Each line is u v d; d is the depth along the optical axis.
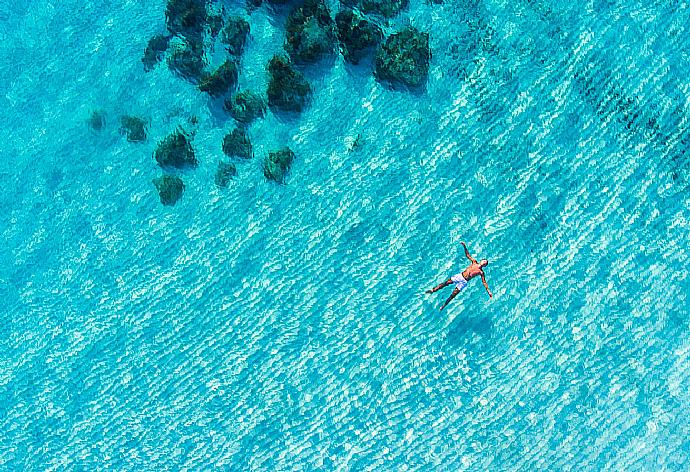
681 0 14.73
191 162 15.99
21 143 17.11
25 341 15.98
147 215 16.05
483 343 14.22
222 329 15.22
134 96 16.69
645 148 14.32
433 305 14.50
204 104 16.23
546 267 14.31
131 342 15.55
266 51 16.22
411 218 14.97
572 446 13.51
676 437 13.12
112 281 15.91
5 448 15.51
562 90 14.90
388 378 14.37
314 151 15.60
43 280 16.22
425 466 13.88
